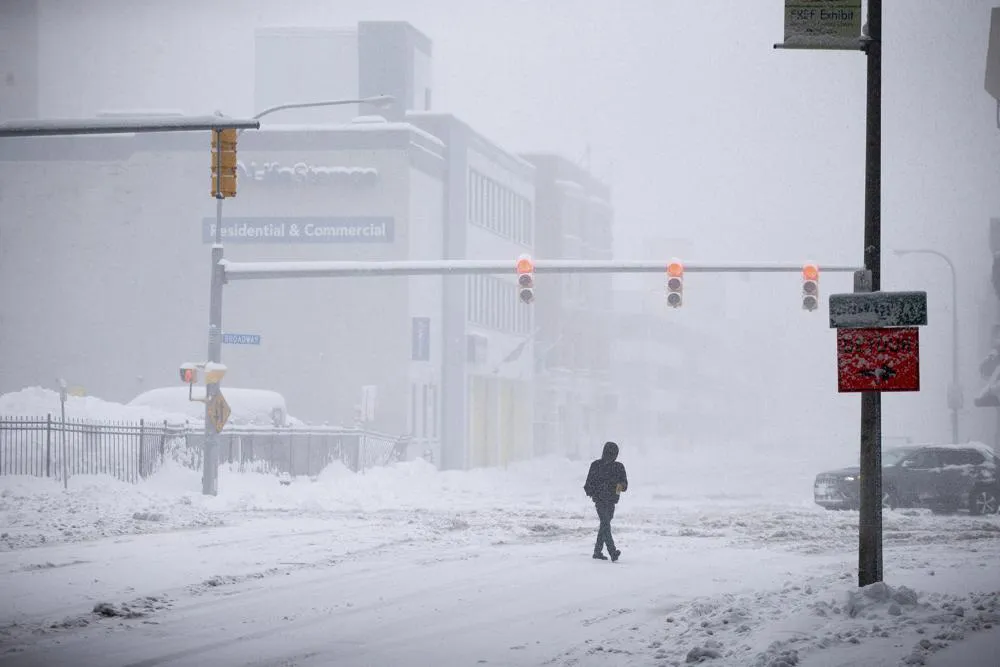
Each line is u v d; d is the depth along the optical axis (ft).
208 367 264.52
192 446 328.29
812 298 262.06
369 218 447.42
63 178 460.55
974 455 250.98
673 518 236.43
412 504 276.00
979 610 98.37
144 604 118.32
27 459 269.64
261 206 451.53
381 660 92.22
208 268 453.17
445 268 258.37
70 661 91.71
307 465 367.04
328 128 447.83
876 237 107.14
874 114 107.34
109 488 252.21
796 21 106.93
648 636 100.48
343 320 446.60
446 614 114.21
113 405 322.14
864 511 108.17
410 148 447.42
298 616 112.98
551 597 125.29
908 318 101.91
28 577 137.08
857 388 102.94
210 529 199.52
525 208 576.20
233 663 91.25
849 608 99.14
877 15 107.65
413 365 450.71
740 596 119.34
